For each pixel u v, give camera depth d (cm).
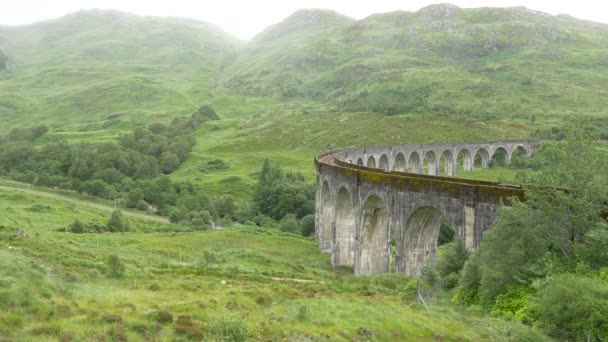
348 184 4934
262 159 15000
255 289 3469
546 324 2045
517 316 2242
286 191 9725
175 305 2547
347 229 5584
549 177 2519
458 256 3262
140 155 14212
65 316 2061
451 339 2341
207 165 14475
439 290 3169
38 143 17162
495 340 2073
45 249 4150
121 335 1919
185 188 11931
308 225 8144
